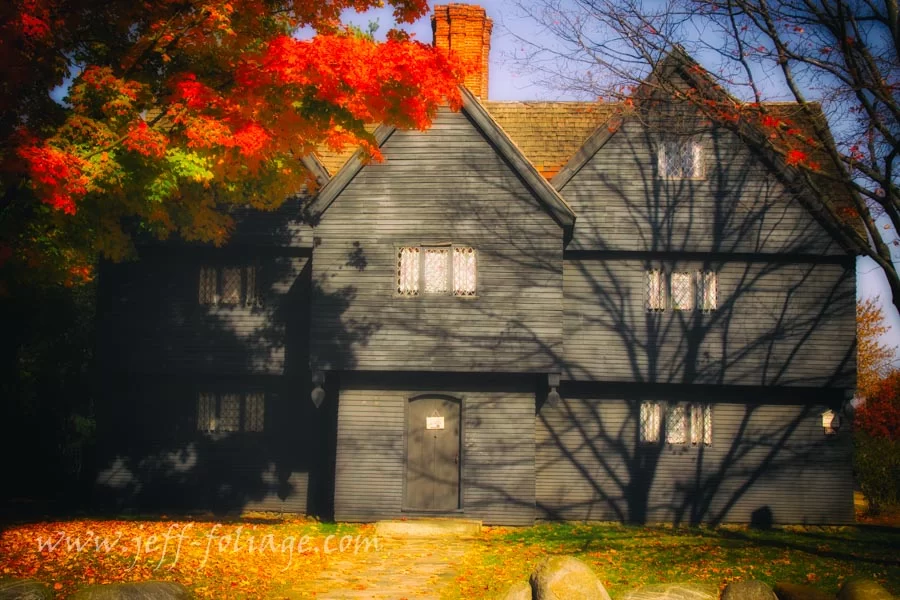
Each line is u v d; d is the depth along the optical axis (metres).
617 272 23.75
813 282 23.67
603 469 23.70
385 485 22.33
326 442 24.30
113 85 15.02
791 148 16.36
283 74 15.15
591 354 23.53
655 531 21.70
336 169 24.95
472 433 22.38
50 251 16.38
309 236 24.17
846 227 16.48
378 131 22.50
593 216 23.61
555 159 25.09
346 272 22.42
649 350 23.52
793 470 23.55
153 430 24.55
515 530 21.58
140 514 23.33
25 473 27.23
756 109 16.84
